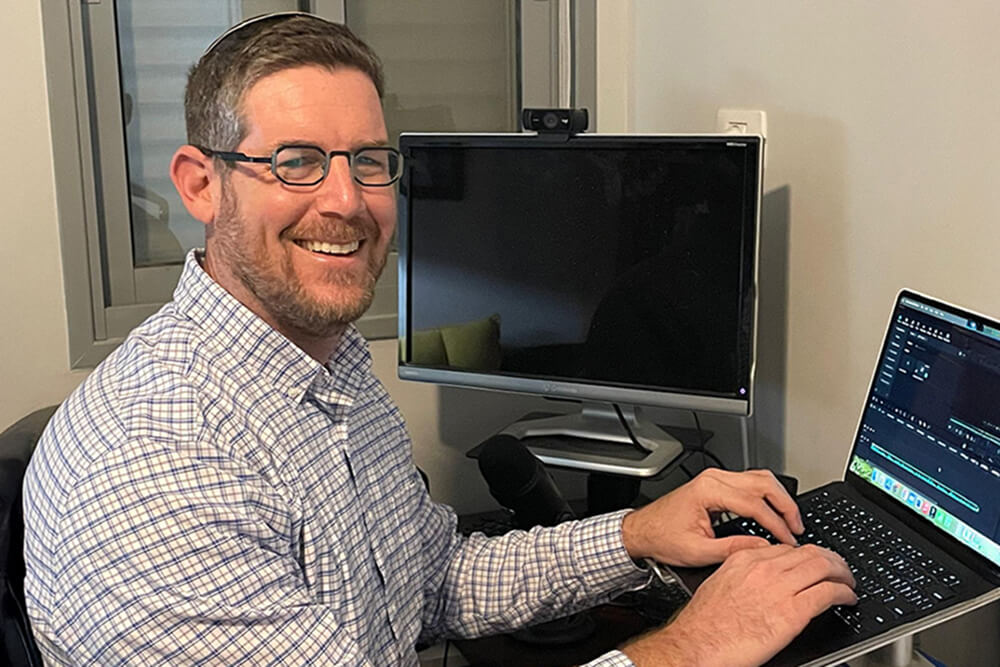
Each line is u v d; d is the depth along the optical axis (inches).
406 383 81.2
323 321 47.1
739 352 64.2
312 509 47.0
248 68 45.5
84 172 72.6
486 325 71.6
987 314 53.7
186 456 43.0
